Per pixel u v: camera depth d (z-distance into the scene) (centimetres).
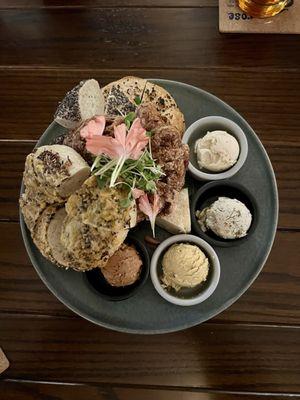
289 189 40
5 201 41
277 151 41
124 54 44
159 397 38
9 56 44
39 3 45
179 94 40
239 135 37
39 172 33
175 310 36
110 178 31
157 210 33
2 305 39
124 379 38
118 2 44
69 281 37
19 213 40
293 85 42
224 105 39
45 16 45
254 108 42
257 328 39
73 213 32
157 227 38
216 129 38
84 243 32
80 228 32
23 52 44
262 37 43
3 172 42
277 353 38
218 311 36
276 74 43
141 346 39
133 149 30
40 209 35
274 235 37
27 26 45
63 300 36
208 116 39
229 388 38
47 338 39
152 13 44
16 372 39
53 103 43
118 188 31
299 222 40
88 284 36
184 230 36
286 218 40
